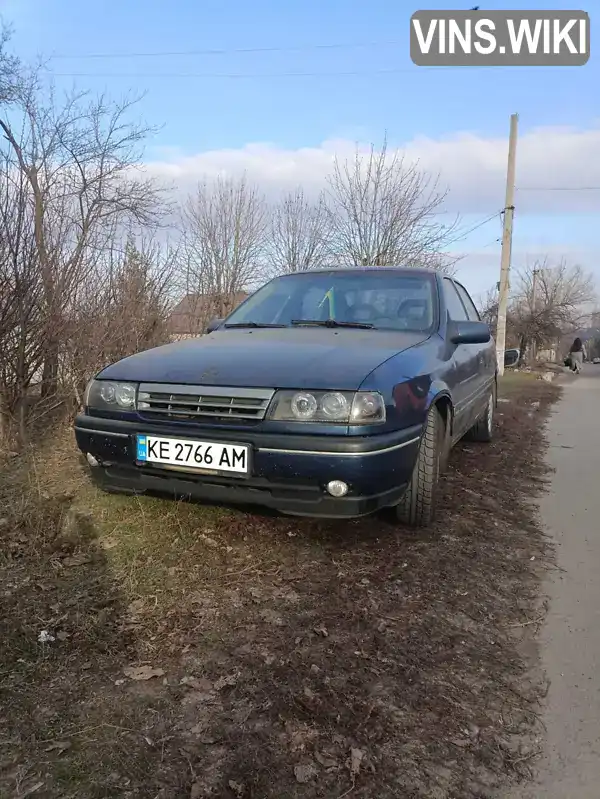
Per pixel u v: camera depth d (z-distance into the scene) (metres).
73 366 5.27
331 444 2.58
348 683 2.05
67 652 2.14
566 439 6.79
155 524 3.22
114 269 6.02
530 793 1.67
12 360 4.57
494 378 6.21
